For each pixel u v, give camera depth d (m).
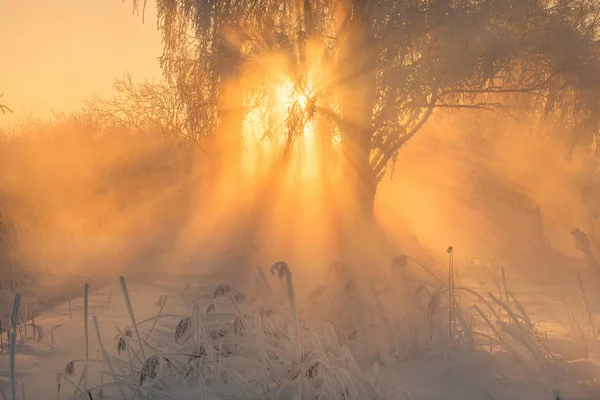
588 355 4.42
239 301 4.66
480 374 3.85
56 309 6.32
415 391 3.56
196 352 3.78
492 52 10.08
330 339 3.91
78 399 3.35
